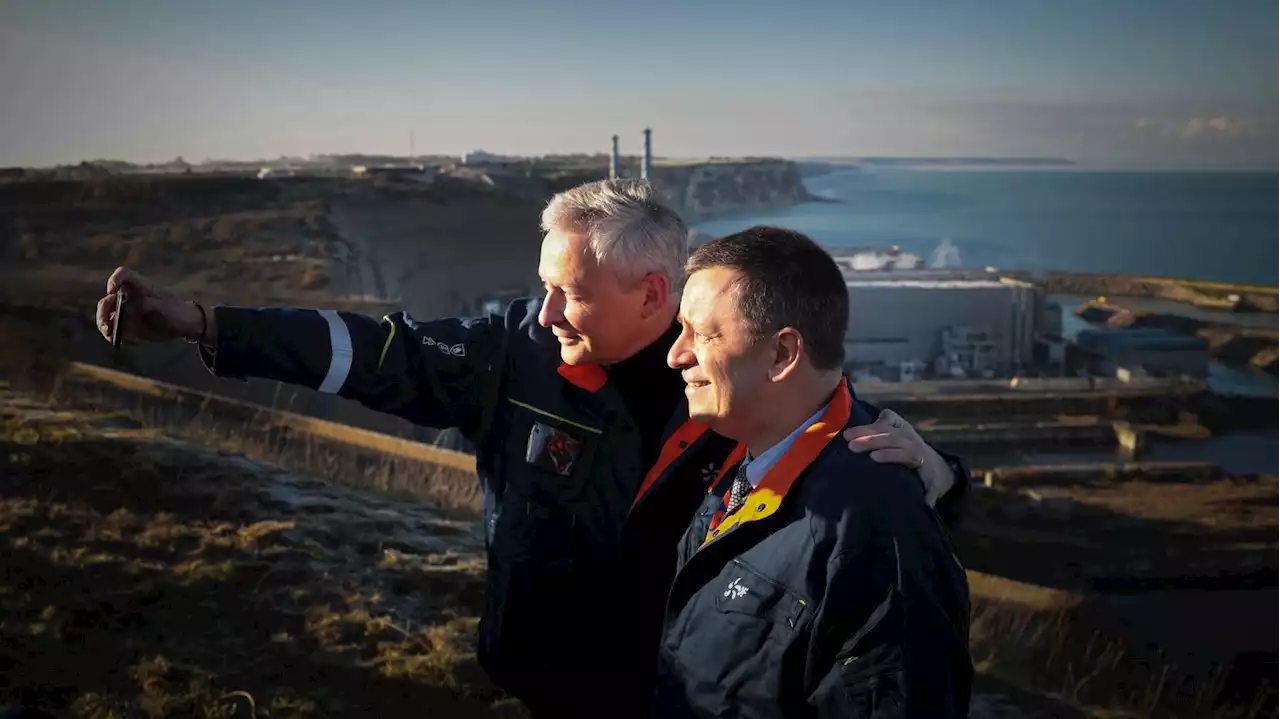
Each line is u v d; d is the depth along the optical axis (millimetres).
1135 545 24781
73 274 39625
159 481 5977
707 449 2354
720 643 1837
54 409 8266
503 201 82938
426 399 2453
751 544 1855
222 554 4980
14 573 4395
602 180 2373
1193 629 12406
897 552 1681
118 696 3508
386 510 6387
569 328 2350
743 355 1833
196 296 39844
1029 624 6680
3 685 3469
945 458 2055
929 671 1615
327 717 3562
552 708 2568
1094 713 5008
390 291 65250
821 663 1695
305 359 2309
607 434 2414
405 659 4066
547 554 2451
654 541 2426
